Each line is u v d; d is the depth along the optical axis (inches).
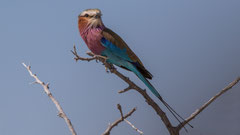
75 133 188.9
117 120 199.2
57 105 197.9
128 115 198.7
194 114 218.7
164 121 224.1
